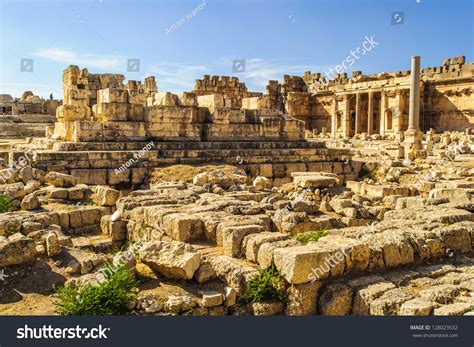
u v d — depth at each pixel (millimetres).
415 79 43406
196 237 11078
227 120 28578
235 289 8531
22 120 50219
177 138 26469
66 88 40000
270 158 26859
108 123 24453
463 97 54781
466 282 8617
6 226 11062
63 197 16094
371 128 60469
